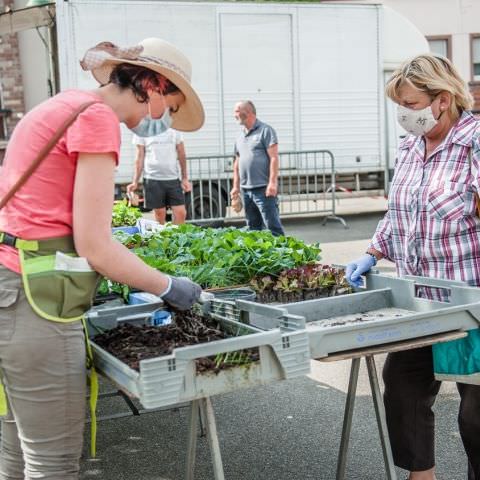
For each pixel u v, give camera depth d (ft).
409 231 10.28
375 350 8.30
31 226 7.45
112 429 14.70
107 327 9.53
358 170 46.14
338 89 45.19
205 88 42.80
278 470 12.77
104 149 7.30
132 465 13.15
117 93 7.90
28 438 7.86
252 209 32.12
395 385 10.26
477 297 9.23
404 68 9.63
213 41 42.55
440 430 14.20
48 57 42.39
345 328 8.09
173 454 13.55
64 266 7.43
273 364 7.54
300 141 44.96
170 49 8.00
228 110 43.34
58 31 39.86
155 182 31.68
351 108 45.60
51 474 7.86
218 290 12.15
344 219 47.29
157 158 31.50
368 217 48.01
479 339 9.13
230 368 7.32
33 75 55.77
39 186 7.44
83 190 7.30
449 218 9.75
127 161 41.39
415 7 74.13
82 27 40.14
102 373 8.09
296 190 45.44
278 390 16.62
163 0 41.32
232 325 8.71
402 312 10.17
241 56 43.19
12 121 55.83
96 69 8.13
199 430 14.34
